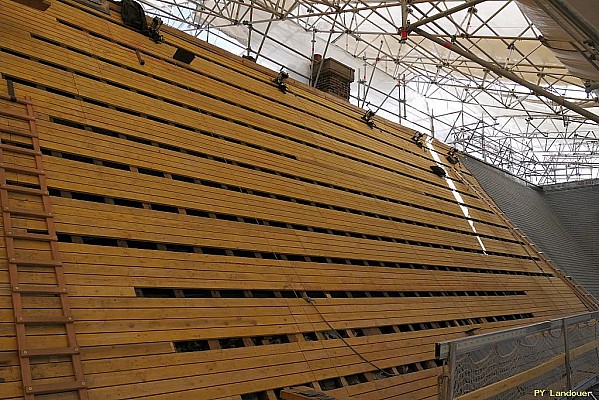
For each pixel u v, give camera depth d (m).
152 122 9.95
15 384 5.23
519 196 26.78
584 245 27.08
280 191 11.27
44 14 10.02
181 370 6.43
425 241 14.55
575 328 8.59
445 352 5.37
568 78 27.23
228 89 13.06
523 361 6.95
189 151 10.12
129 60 10.91
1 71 8.27
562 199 30.34
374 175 15.64
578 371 8.64
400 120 27.02
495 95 33.03
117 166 8.61
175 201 8.74
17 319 5.66
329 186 13.13
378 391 8.13
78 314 6.18
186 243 8.20
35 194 7.05
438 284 12.85
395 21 23.92
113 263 7.05
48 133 7.98
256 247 9.27
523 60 25.73
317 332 8.52
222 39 20.22
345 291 10.02
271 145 12.52
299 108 15.32
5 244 6.28
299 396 5.26
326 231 11.37
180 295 7.40
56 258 6.53
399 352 9.37
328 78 19.97
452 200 19.05
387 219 13.99
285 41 24.09
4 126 7.51
